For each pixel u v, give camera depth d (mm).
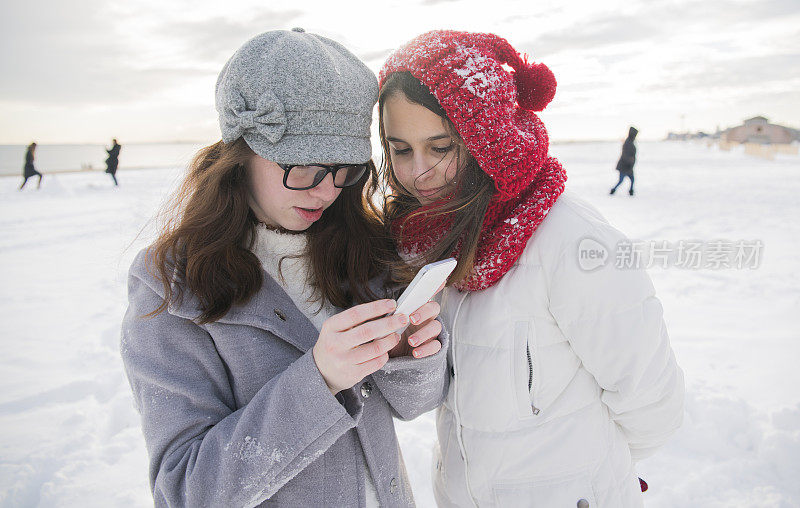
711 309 4332
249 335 1074
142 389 1029
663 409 1239
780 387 3064
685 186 12953
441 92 1066
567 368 1229
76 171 29984
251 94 972
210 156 1124
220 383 1061
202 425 997
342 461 1131
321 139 997
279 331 1084
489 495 1293
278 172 1031
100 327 4430
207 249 1033
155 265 1053
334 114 1004
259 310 1090
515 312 1198
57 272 6125
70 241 7648
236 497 899
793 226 7184
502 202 1194
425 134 1136
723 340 3740
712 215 8305
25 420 3068
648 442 1353
